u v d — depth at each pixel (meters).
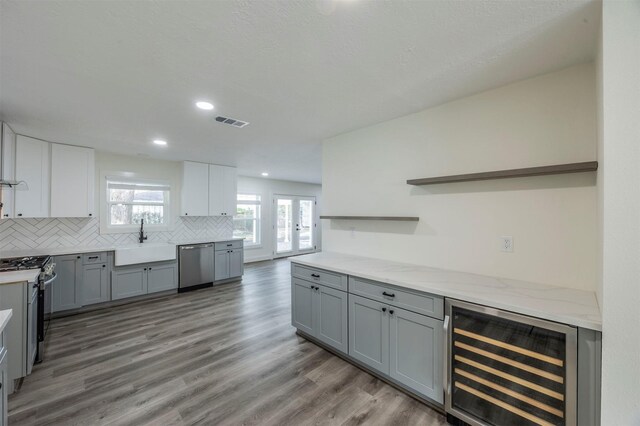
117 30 1.41
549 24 1.38
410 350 1.98
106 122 2.83
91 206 3.92
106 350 2.74
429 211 2.51
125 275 4.12
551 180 1.88
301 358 2.60
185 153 4.38
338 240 3.36
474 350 1.69
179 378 2.28
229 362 2.53
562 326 1.35
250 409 1.92
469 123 2.25
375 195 2.95
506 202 2.07
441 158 2.42
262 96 2.24
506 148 2.06
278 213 8.20
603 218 1.20
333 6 1.25
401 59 1.71
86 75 1.88
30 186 3.28
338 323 2.52
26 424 1.77
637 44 1.11
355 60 1.72
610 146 1.17
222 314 3.74
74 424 1.78
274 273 6.26
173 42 1.52
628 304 1.15
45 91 2.12
